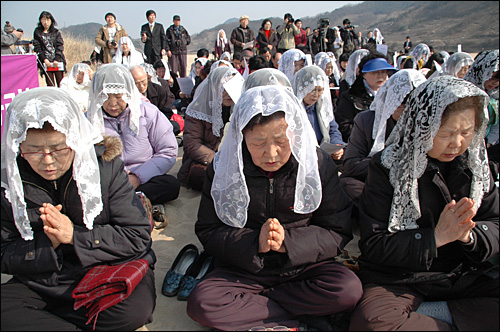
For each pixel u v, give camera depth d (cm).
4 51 796
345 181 337
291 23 1283
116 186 224
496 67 369
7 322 187
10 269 204
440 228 204
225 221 228
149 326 224
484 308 196
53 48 949
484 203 219
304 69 419
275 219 215
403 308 202
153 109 379
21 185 199
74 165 204
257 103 203
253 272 221
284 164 225
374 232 219
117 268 211
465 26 5819
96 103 344
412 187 212
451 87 191
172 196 383
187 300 230
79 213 215
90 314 203
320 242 221
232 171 223
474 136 208
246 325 206
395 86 319
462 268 219
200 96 404
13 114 192
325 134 437
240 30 1207
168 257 297
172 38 1233
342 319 222
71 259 221
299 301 212
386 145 232
